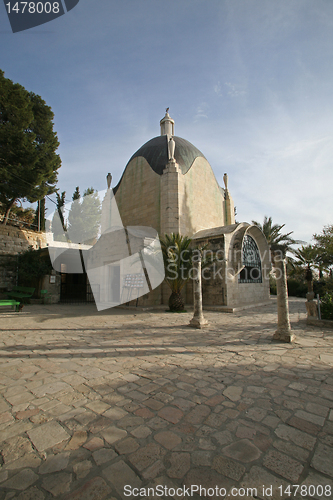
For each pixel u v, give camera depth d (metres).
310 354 5.37
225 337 6.95
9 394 3.53
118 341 6.51
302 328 8.18
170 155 16.48
